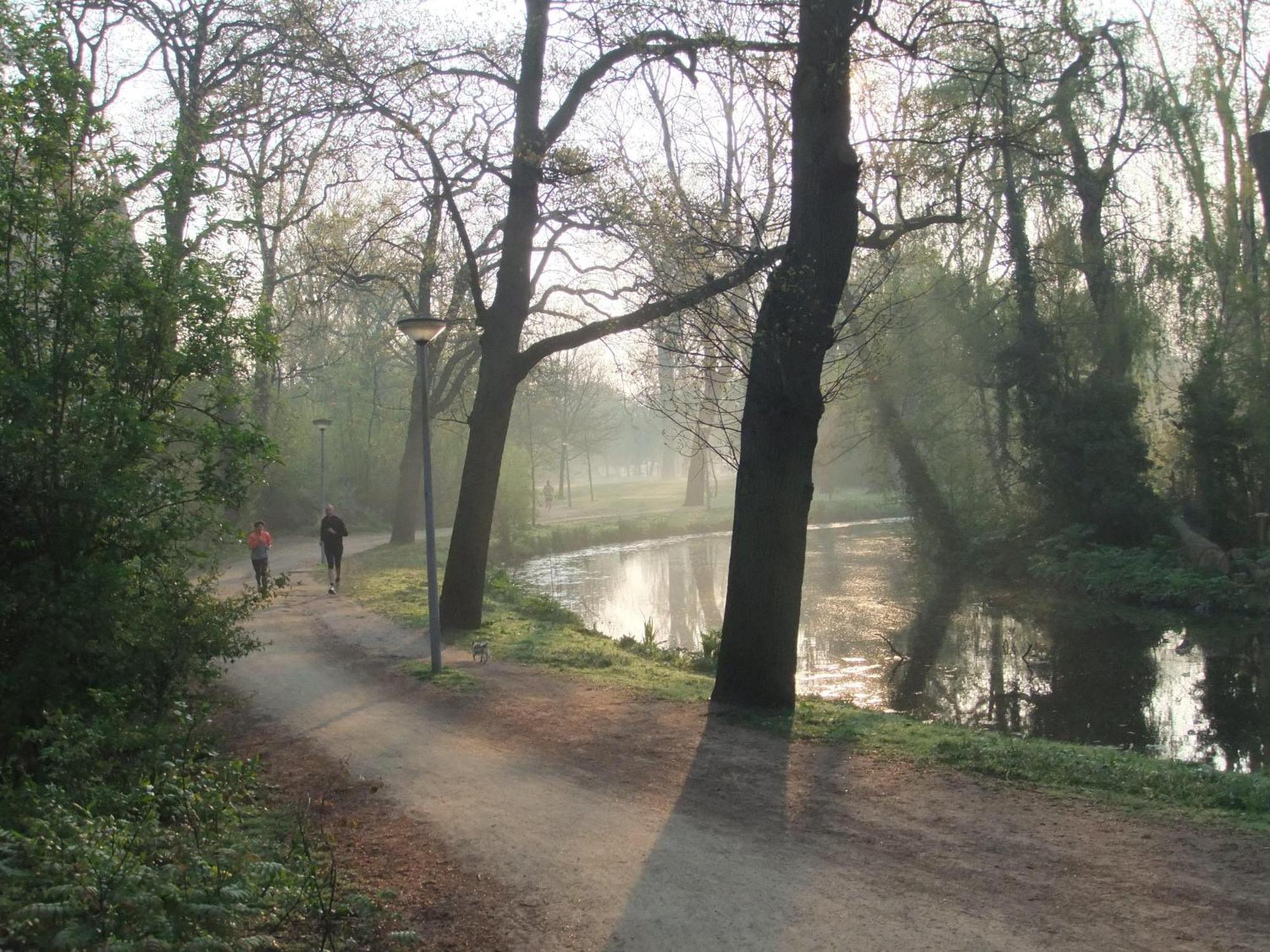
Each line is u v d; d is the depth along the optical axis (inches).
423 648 565.6
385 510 1806.1
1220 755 439.5
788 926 202.5
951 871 227.6
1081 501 1049.5
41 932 167.8
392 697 443.8
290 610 733.9
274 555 1236.5
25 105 297.4
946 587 1006.4
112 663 298.0
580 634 625.6
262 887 199.5
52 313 304.2
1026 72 550.0
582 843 255.4
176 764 255.0
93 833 193.2
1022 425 1103.6
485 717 402.0
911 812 269.7
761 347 414.0
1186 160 1011.9
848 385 451.8
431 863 244.7
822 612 859.4
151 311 310.8
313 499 1664.6
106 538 308.3
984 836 248.5
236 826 251.6
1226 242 976.3
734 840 254.2
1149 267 1007.0
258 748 364.2
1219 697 547.5
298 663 532.1
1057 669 628.1
